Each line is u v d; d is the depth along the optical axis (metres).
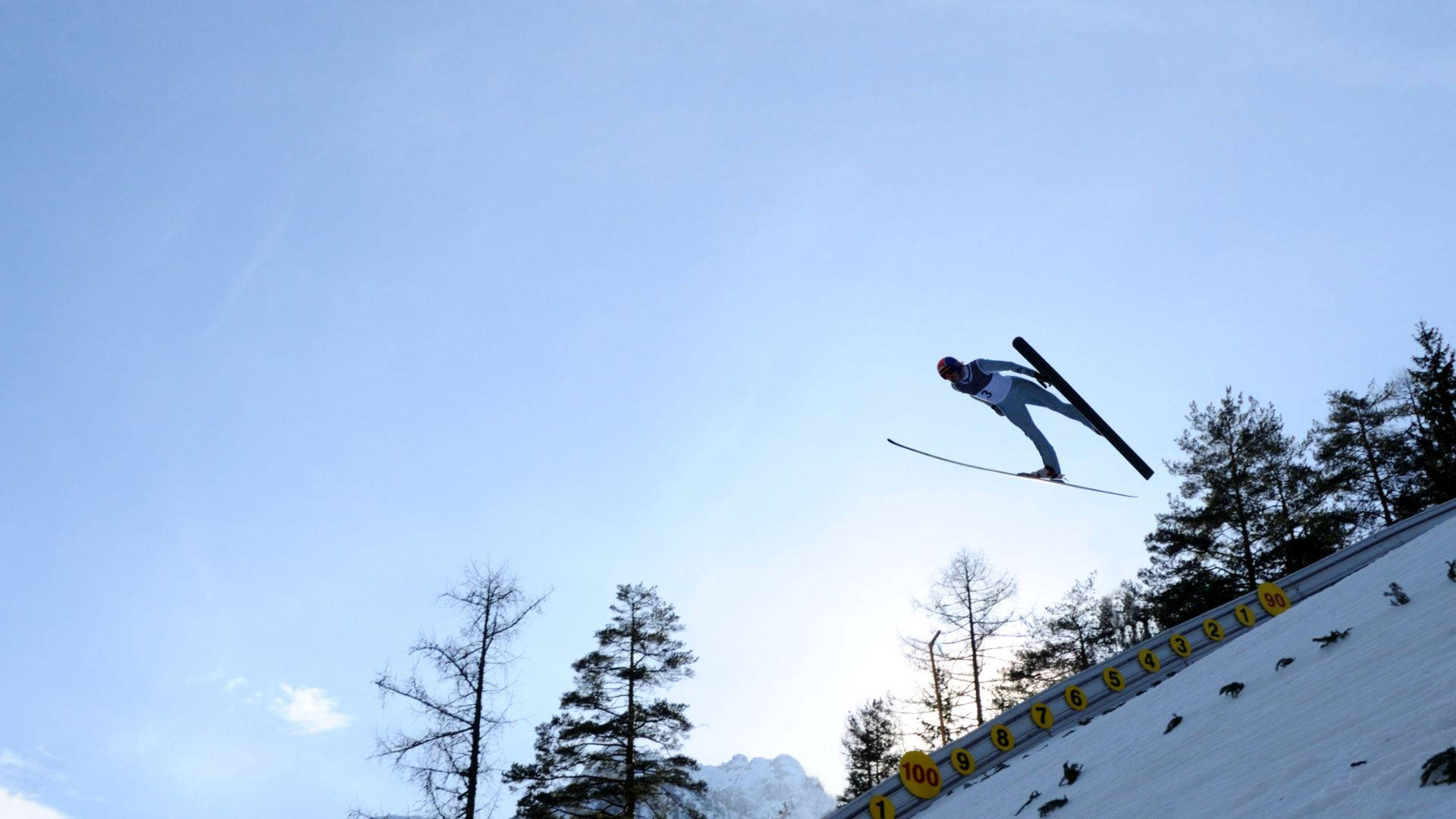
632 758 25.89
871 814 17.34
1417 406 36.75
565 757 26.00
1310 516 30.52
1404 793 4.21
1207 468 31.86
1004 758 18.47
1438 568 9.43
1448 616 7.15
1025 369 10.02
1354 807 4.40
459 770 19.42
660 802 25.39
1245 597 22.69
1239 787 5.80
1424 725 4.99
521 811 24.34
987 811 11.95
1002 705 36.22
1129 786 7.84
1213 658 12.88
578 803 24.91
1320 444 38.53
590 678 27.09
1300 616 12.01
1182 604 30.72
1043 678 37.81
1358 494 36.72
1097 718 14.83
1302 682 7.96
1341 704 6.48
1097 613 40.25
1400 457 36.69
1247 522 30.69
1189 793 6.39
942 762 18.17
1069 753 12.33
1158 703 11.90
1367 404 38.84
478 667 20.52
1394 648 7.22
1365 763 4.92
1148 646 21.06
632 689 26.91
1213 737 7.83
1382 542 23.23
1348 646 8.31
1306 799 4.88
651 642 27.84
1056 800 8.90
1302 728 6.42
